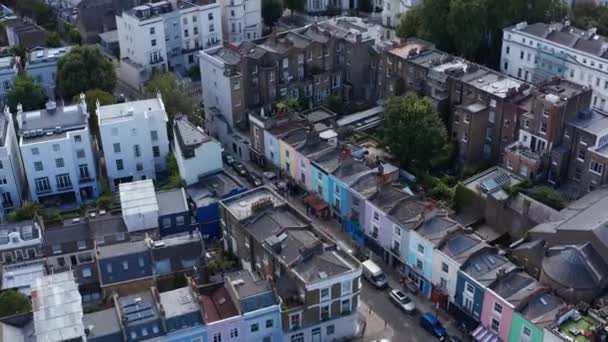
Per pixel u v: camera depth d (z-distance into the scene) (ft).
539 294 333.62
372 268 397.19
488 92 476.95
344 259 358.64
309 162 447.83
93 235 399.44
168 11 628.28
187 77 645.10
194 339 325.01
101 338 313.94
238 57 531.09
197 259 383.45
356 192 412.98
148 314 323.78
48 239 394.11
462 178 477.36
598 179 435.53
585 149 440.04
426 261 375.66
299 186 469.57
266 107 542.16
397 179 469.16
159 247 379.55
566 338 306.55
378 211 398.21
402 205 394.11
